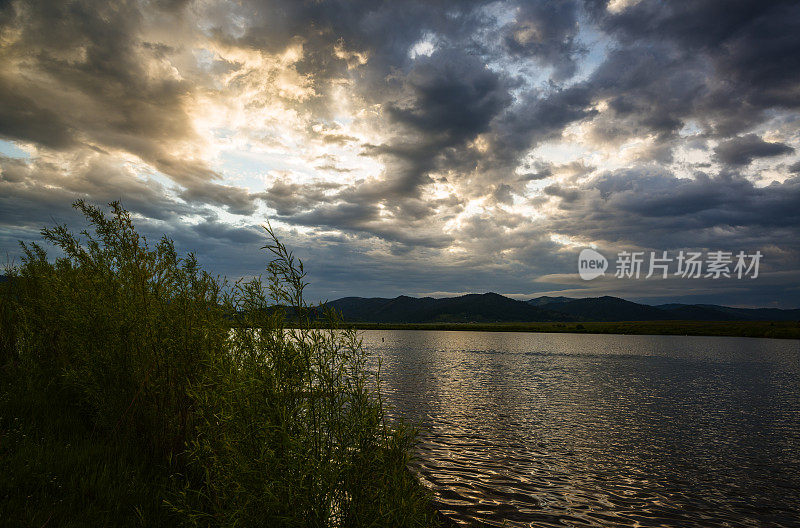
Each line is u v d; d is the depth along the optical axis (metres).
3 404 6.78
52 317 8.34
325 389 4.25
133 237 7.34
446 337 125.94
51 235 7.95
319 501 3.83
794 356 66.12
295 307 4.52
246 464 3.96
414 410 21.67
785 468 14.48
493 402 24.66
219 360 4.89
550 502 10.87
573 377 38.03
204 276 6.86
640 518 10.32
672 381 36.72
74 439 6.38
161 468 5.99
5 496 4.49
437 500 10.37
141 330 6.57
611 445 16.67
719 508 11.09
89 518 4.48
